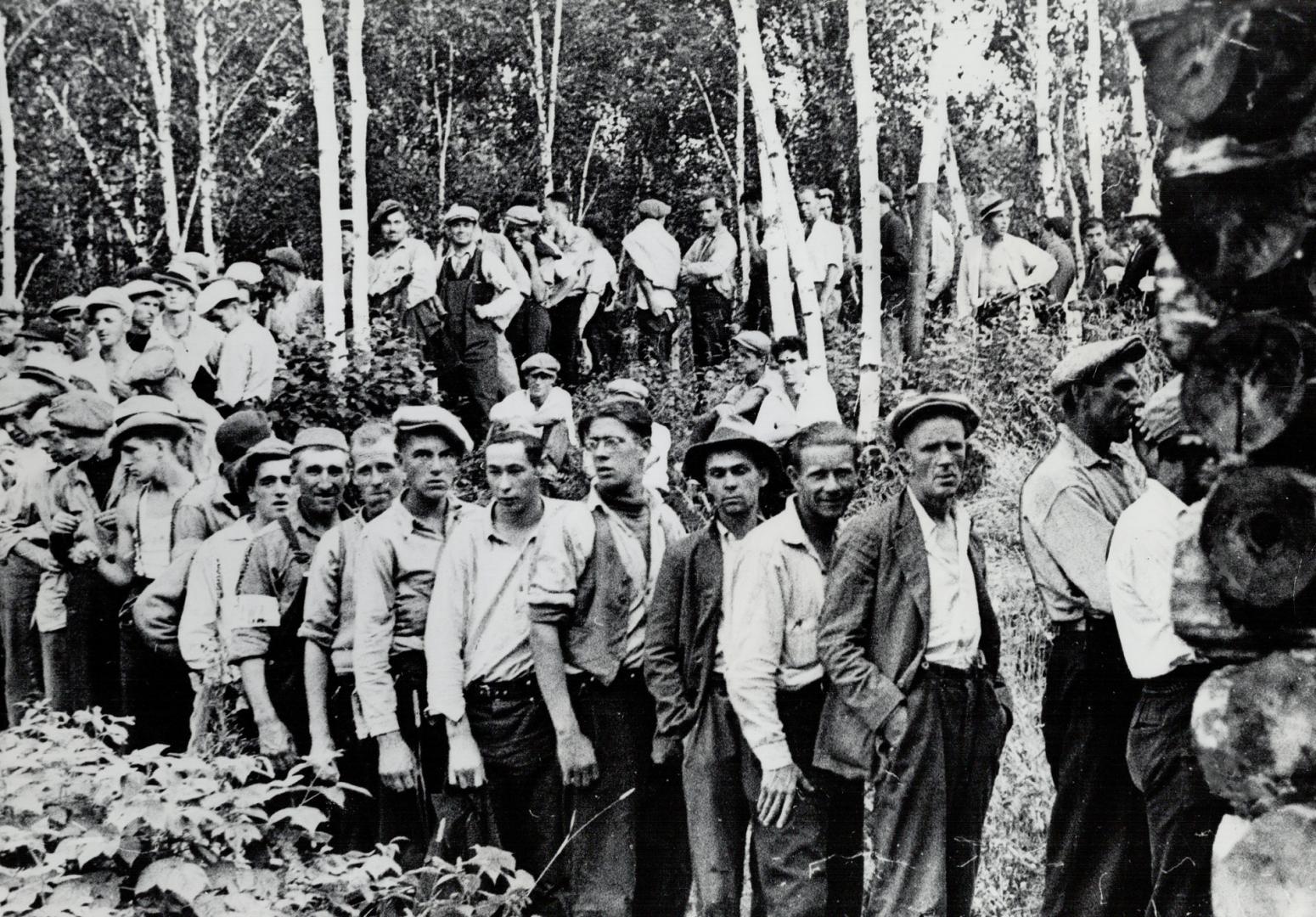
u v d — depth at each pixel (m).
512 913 4.61
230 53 25.22
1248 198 2.14
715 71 23.91
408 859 5.23
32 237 25.30
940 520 4.53
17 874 4.05
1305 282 2.15
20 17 24.97
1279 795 2.18
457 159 24.70
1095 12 16.86
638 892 5.00
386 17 24.47
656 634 4.77
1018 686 6.53
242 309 10.90
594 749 4.88
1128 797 4.61
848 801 4.68
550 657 4.86
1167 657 4.11
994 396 10.61
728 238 14.27
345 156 24.34
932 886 4.30
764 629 4.55
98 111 25.73
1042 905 4.79
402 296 12.80
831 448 4.60
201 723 5.80
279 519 5.76
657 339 14.30
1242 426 2.17
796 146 22.25
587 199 24.62
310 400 11.55
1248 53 2.08
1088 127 16.84
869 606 4.44
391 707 5.21
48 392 9.21
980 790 4.49
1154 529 4.13
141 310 11.09
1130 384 4.70
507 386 12.41
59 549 7.55
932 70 12.88
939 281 13.98
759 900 4.86
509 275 12.76
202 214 21.77
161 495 7.06
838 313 14.45
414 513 5.39
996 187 21.75
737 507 4.71
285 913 4.23
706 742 4.68
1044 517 4.69
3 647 8.76
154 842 4.25
